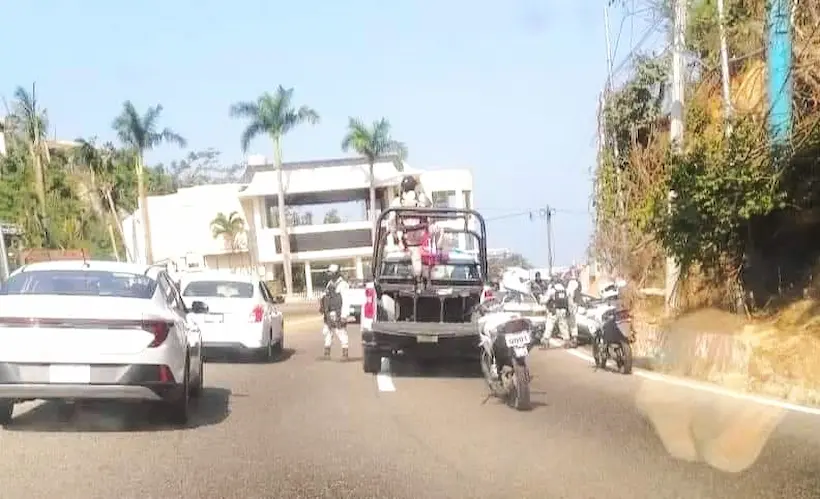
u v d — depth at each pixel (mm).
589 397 11977
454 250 16031
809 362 11492
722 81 15789
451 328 14117
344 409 11227
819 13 12852
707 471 7605
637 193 21016
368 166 62531
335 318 18188
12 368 8578
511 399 11312
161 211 65750
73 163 62469
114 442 8953
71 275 10070
